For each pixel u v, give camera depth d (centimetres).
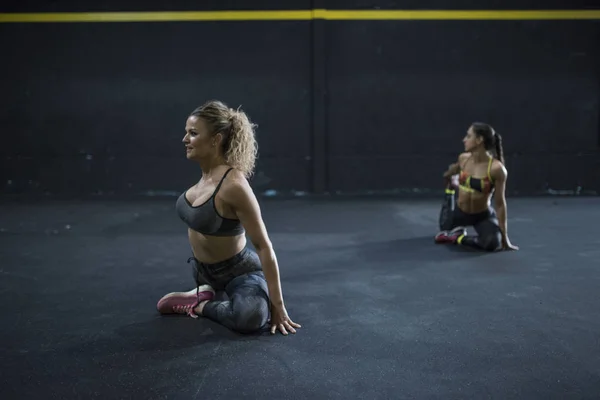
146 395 226
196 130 283
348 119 903
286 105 902
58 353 270
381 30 888
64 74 892
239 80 898
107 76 894
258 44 892
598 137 904
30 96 895
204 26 888
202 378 242
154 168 906
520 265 439
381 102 900
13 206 790
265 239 285
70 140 902
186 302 323
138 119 901
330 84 898
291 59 895
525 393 226
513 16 881
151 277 416
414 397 223
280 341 284
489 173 481
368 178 909
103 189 908
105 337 291
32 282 402
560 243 521
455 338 287
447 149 907
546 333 293
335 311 332
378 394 226
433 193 908
